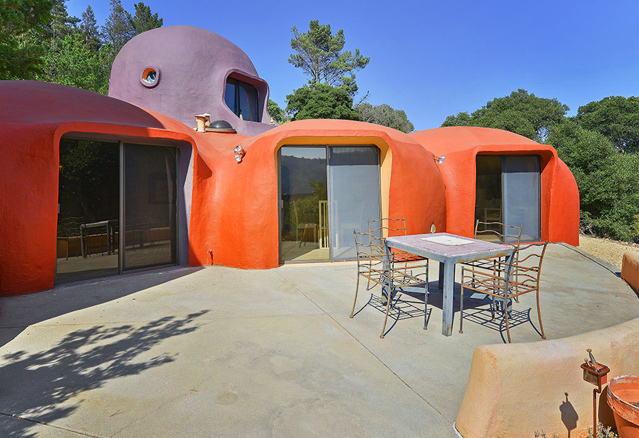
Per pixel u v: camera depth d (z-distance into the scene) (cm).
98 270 688
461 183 991
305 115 3331
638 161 1986
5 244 552
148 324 448
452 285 406
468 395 239
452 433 246
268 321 461
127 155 721
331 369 336
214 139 963
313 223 814
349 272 730
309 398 288
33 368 334
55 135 576
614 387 223
